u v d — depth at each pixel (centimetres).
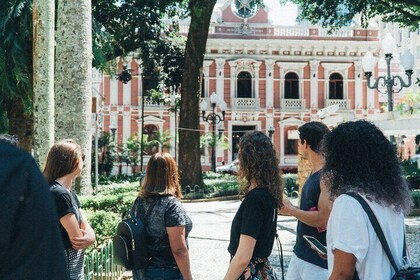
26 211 118
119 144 3650
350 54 4184
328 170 255
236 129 4153
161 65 2433
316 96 4191
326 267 382
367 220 235
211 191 2230
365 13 2302
